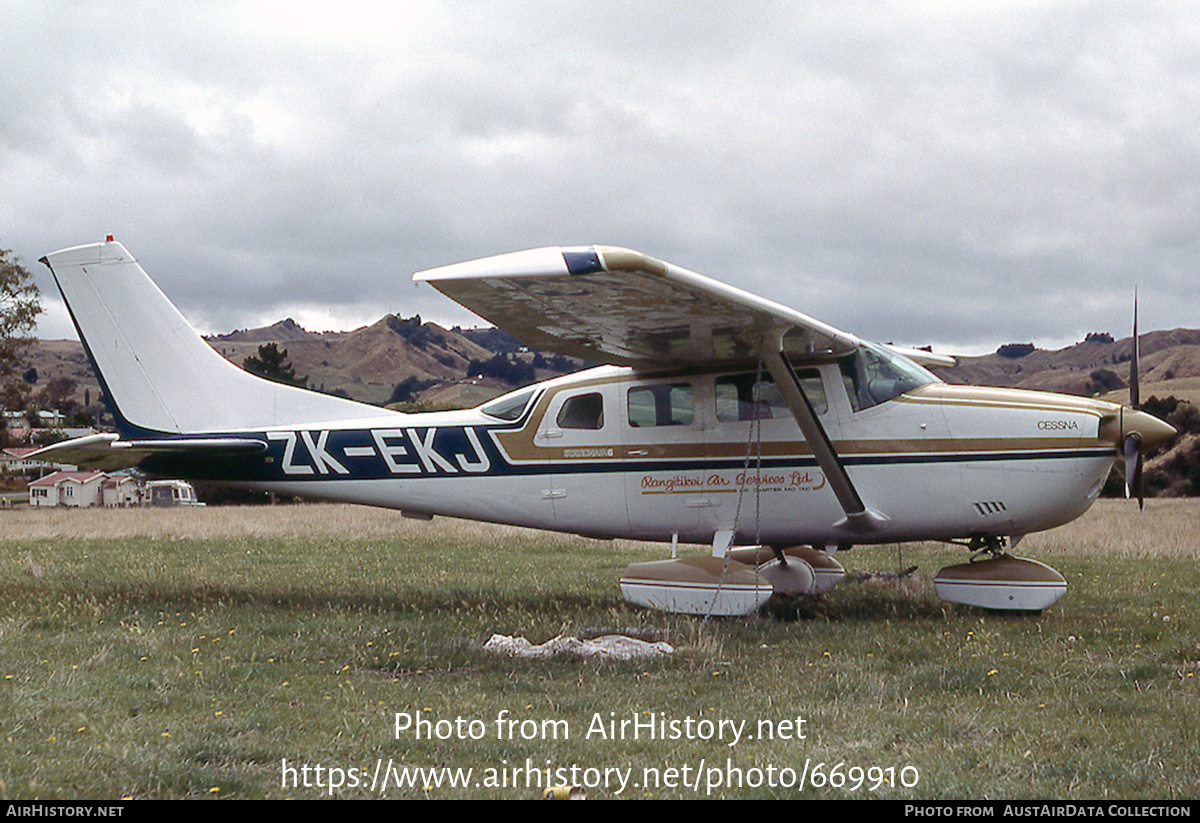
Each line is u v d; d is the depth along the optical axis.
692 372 8.16
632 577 8.06
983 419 7.59
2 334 42.75
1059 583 7.49
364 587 9.47
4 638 6.33
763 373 8.01
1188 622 7.23
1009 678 5.49
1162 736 4.32
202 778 3.75
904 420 7.71
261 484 9.23
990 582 7.73
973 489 7.57
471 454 8.69
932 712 4.84
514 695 5.23
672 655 6.10
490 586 9.67
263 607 7.98
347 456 9.00
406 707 4.94
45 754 3.96
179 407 9.20
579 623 7.29
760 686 5.42
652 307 6.58
